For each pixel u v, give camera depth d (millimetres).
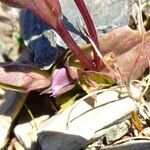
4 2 146
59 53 175
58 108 172
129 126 161
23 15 198
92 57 167
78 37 176
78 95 166
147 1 197
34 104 178
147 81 167
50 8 149
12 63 165
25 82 162
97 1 185
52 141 156
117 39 167
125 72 167
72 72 163
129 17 186
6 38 229
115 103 159
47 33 179
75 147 156
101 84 165
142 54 167
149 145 150
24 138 167
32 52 194
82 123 156
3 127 174
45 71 165
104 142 159
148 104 166
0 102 188
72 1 183
